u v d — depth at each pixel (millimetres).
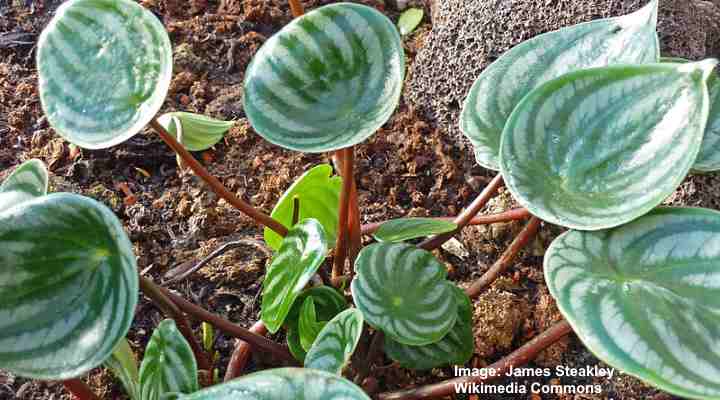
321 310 660
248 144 810
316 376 505
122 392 683
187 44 855
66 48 581
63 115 573
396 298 602
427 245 686
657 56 609
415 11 896
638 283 564
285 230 669
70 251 547
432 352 650
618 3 742
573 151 592
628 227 584
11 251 539
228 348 703
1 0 881
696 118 565
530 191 583
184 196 778
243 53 856
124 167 794
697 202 695
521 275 738
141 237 757
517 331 714
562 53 635
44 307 540
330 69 595
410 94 829
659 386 526
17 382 687
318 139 580
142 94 569
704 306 554
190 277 738
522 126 594
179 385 583
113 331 529
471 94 643
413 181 792
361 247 703
